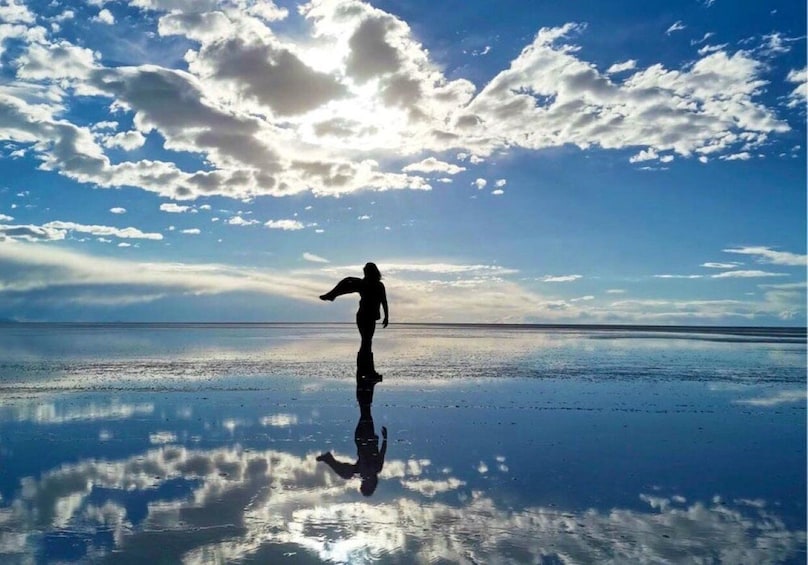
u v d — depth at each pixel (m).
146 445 9.70
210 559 5.30
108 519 6.27
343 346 40.03
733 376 21.16
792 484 7.79
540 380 19.33
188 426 11.33
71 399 14.56
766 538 5.92
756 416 12.89
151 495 7.07
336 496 7.10
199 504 6.77
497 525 6.20
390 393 16.02
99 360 26.20
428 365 24.81
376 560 5.30
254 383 17.94
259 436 10.48
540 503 6.93
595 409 13.62
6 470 8.16
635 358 29.86
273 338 55.75
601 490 7.46
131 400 14.45
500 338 61.00
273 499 6.96
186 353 31.28
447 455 9.21
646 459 9.05
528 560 5.34
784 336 83.31
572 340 55.72
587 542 5.77
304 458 8.93
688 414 13.07
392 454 9.23
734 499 7.16
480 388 17.20
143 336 60.47
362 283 18.59
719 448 9.85
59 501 6.84
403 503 6.87
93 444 9.76
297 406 13.73
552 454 9.35
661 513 6.62
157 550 5.48
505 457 9.12
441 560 5.31
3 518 6.29
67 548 5.53
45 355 29.42
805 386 18.30
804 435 10.88
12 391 15.97
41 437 10.28
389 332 94.31
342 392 16.09
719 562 5.35
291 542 5.69
